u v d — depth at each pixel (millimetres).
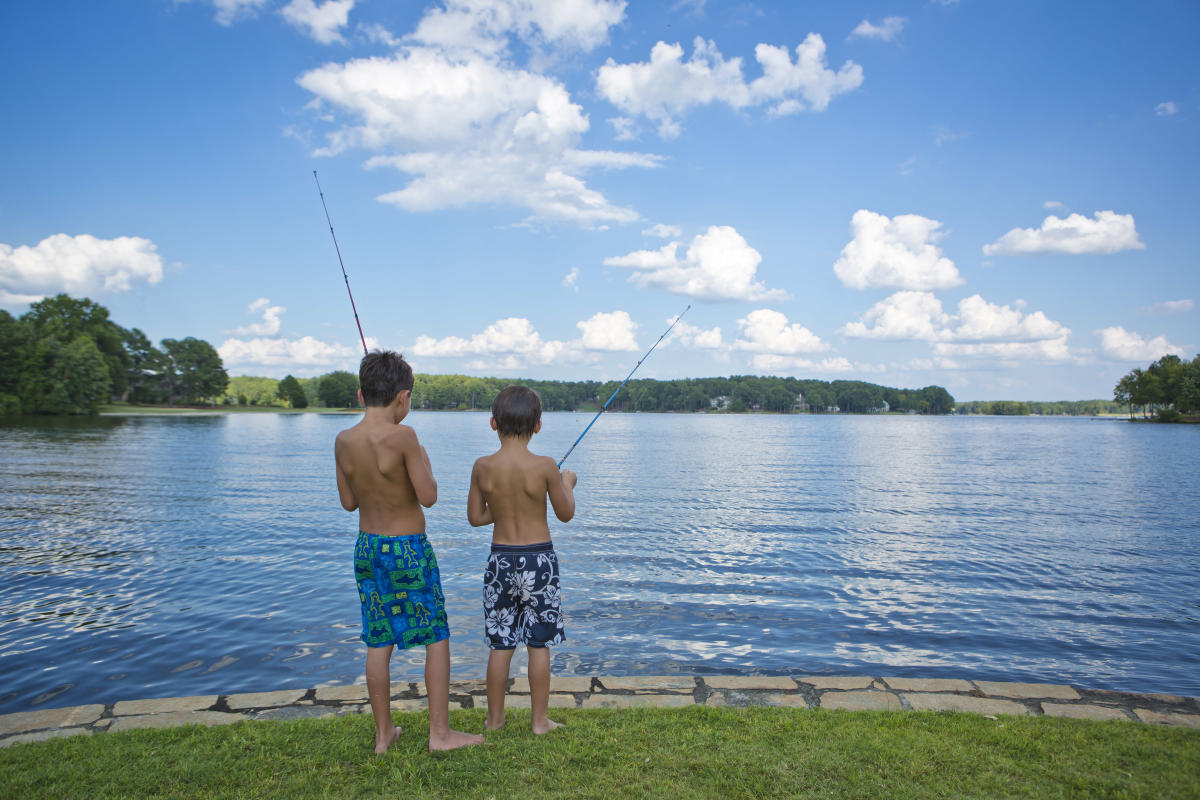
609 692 3900
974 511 15602
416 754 2918
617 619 6836
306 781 2689
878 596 7871
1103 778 2750
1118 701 3783
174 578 8367
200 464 25609
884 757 2906
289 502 15695
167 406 109438
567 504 3166
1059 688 3967
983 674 5430
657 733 3158
